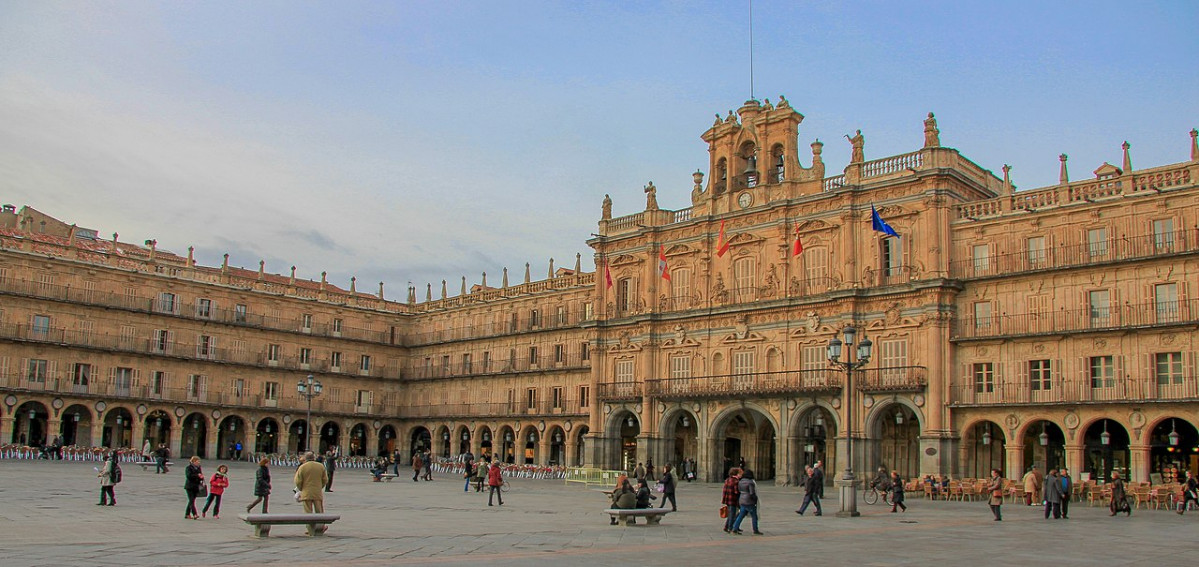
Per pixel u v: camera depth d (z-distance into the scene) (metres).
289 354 100.19
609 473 63.47
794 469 65.31
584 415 86.25
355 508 38.72
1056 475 38.47
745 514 30.39
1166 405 51.19
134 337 90.31
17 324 83.88
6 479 47.88
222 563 20.48
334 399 102.44
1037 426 59.22
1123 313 54.16
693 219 75.00
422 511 37.78
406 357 109.19
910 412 64.44
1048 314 56.88
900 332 61.84
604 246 81.94
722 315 71.88
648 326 76.31
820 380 64.81
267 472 30.14
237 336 96.81
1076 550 26.20
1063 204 56.94
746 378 69.12
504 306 98.69
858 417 62.53
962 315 60.25
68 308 86.88
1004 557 24.39
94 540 24.33
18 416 86.12
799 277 67.88
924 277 61.19
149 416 90.31
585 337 89.00
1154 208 53.75
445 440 102.75
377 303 108.12
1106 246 55.22
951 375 59.44
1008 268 58.50
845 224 65.44
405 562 21.19
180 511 33.69
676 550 24.98
